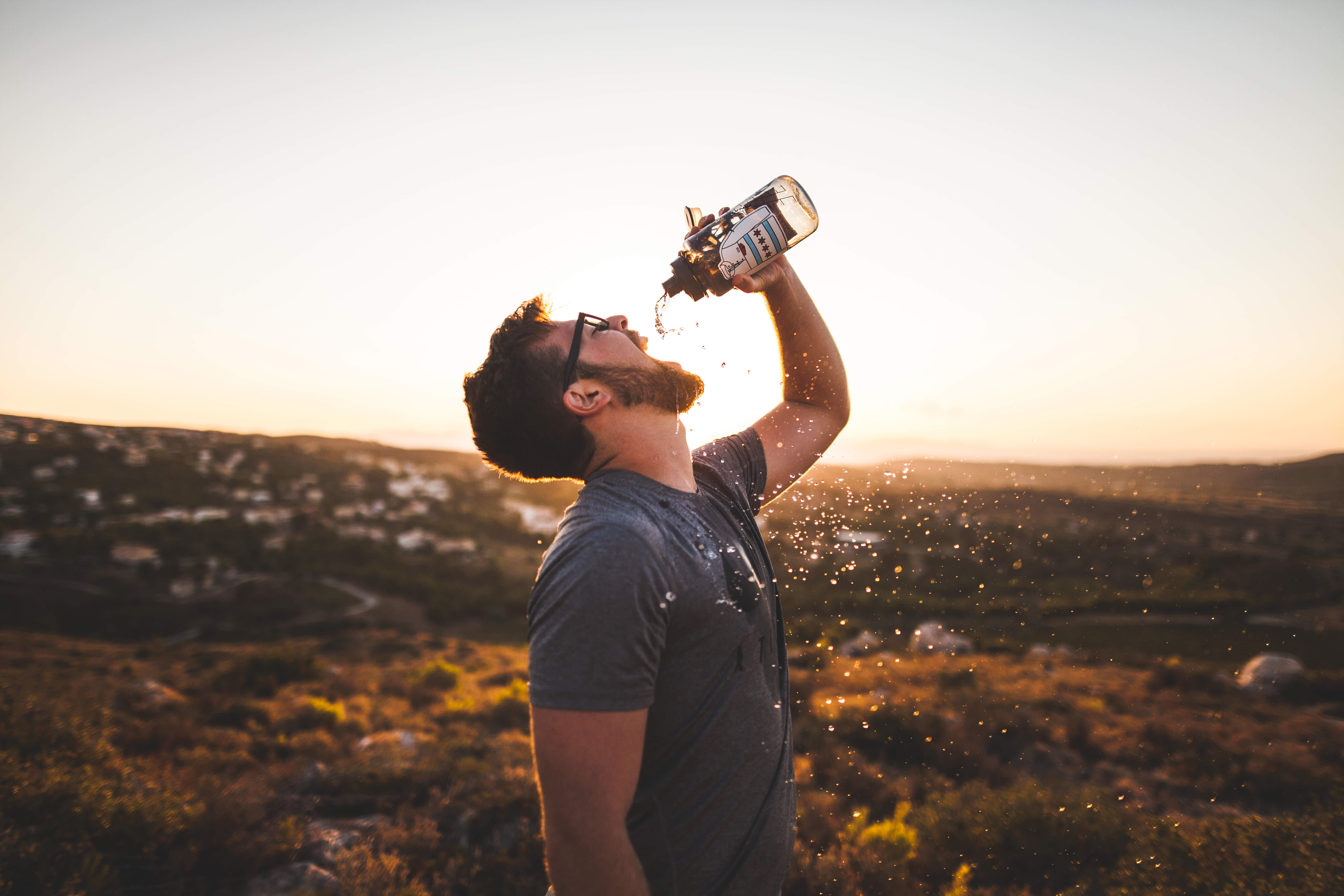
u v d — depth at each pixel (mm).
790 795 948
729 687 830
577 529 791
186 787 6238
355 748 9758
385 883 4219
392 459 170375
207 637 46156
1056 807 4625
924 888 4250
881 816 6242
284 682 19938
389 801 5879
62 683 19109
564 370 931
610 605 704
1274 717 10469
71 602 55750
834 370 1410
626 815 739
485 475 158250
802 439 1323
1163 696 11883
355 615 55938
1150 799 6547
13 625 48188
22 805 4453
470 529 100688
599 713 683
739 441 1263
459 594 62281
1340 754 7566
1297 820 3961
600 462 937
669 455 941
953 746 7816
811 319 1437
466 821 5215
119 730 9289
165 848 4410
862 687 11812
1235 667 12359
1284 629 13203
